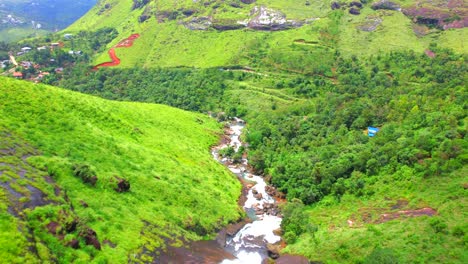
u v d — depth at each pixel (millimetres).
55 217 42781
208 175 88375
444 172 68875
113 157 68812
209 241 63188
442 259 50031
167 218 60625
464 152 70750
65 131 69188
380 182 76000
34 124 65875
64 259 39531
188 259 53875
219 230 67812
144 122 105000
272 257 62938
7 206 40500
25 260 35000
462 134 78062
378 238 58062
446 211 59094
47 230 41062
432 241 53438
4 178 44875
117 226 51125
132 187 63406
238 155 111688
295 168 91688
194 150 102438
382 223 62656
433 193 65375
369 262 52094
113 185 59031
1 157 49812
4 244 35188
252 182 97438
